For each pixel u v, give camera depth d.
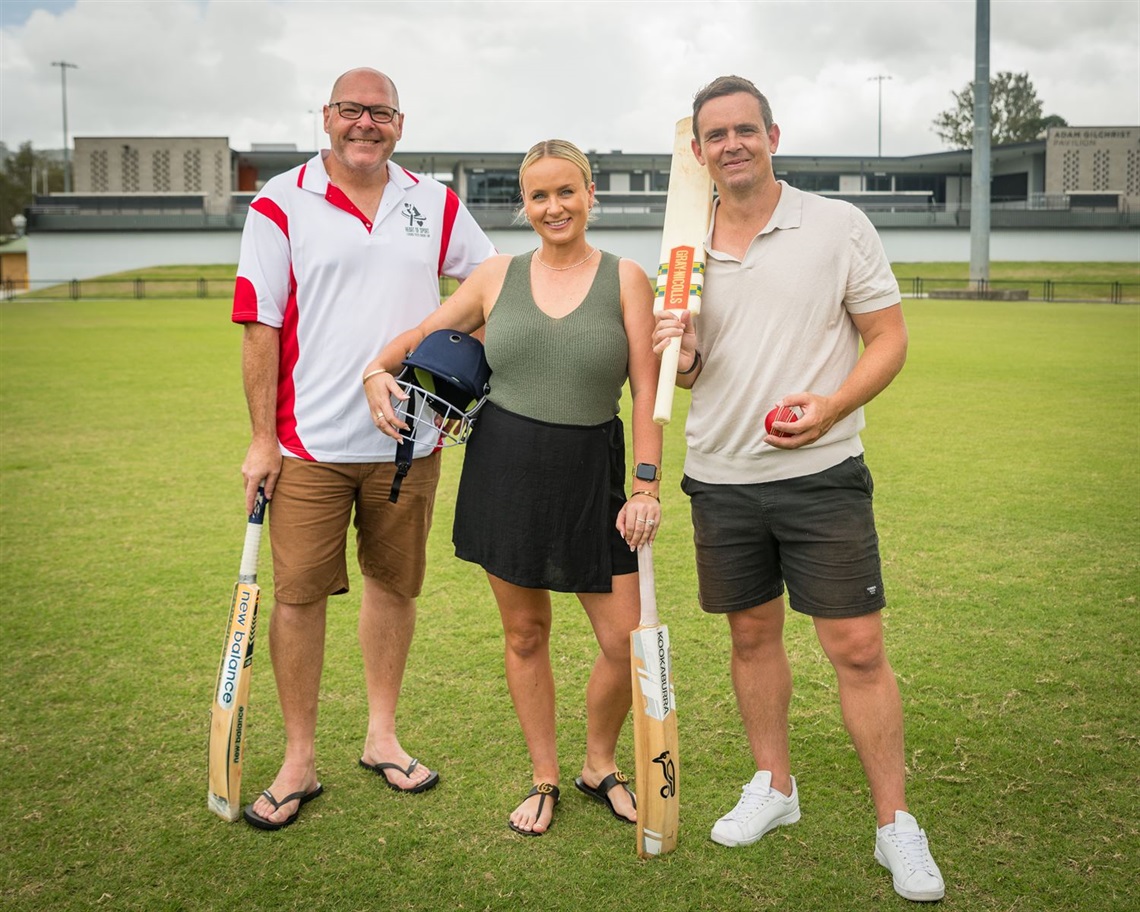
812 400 2.37
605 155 51.34
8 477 7.07
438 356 2.66
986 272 34.53
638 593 2.72
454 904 2.40
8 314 26.33
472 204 51.97
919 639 3.99
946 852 2.56
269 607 4.55
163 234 48.38
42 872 2.53
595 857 2.59
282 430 2.91
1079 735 3.17
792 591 2.61
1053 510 5.93
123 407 10.20
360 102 2.77
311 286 2.87
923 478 6.83
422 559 3.06
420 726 3.33
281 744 3.23
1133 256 48.28
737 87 2.45
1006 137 70.56
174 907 2.39
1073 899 2.36
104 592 4.66
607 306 2.63
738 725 3.30
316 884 2.48
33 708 3.45
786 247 2.48
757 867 2.53
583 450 2.62
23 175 82.12
